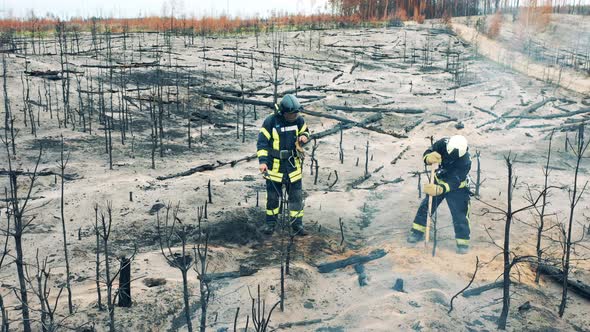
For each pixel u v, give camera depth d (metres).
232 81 16.55
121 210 6.35
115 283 4.50
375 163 9.46
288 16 41.22
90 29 29.38
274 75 18.52
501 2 49.38
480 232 6.00
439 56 27.41
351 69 21.70
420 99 16.09
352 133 12.05
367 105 14.90
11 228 5.66
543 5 40.62
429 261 5.14
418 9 52.19
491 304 4.34
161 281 4.61
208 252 5.21
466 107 15.16
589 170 9.04
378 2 48.75
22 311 3.69
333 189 7.85
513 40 34.59
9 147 8.74
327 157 9.78
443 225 6.22
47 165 8.09
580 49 31.98
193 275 4.77
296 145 5.89
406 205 7.01
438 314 4.04
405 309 4.14
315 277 4.90
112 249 5.28
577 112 14.20
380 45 29.70
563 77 21.66
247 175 8.33
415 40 31.88
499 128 12.65
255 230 5.99
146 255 5.11
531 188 7.84
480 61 25.95
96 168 8.12
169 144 10.05
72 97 12.33
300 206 6.00
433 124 13.02
